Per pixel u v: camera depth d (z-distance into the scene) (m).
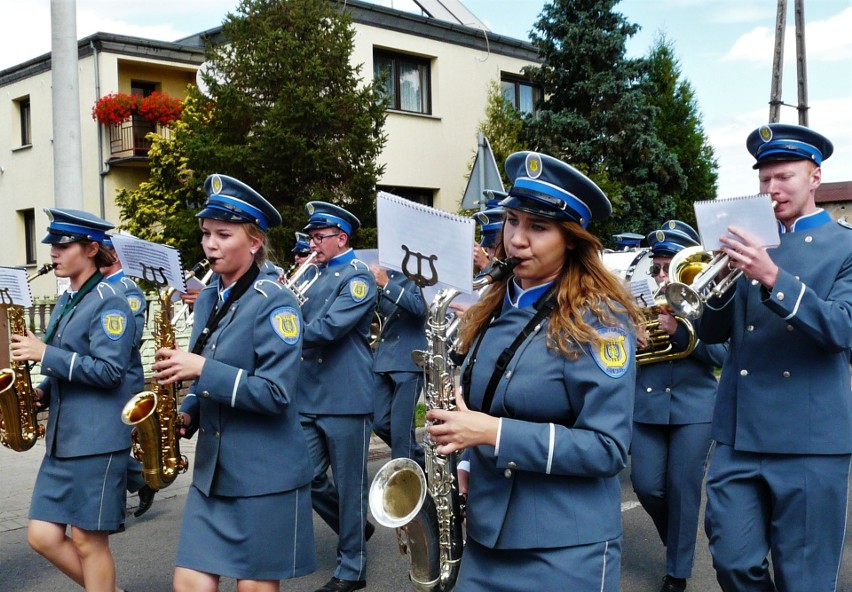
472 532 2.47
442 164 17.47
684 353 4.43
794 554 3.23
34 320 8.67
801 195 3.34
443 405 2.51
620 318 2.36
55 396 3.91
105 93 16.64
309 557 3.26
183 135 12.98
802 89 17.97
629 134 17.53
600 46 17.31
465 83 17.81
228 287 3.30
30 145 19.03
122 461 3.93
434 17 17.39
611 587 2.39
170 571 5.01
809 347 3.24
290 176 12.39
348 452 4.74
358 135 12.50
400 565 5.10
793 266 3.31
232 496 3.10
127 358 3.95
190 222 13.18
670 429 4.58
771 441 3.24
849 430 3.22
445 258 2.40
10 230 19.73
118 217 17.09
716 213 3.04
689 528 4.50
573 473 2.28
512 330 2.45
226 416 3.14
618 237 8.93
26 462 7.62
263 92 12.46
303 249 7.24
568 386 2.32
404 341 6.20
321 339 4.73
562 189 2.38
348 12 12.90
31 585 4.80
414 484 2.58
